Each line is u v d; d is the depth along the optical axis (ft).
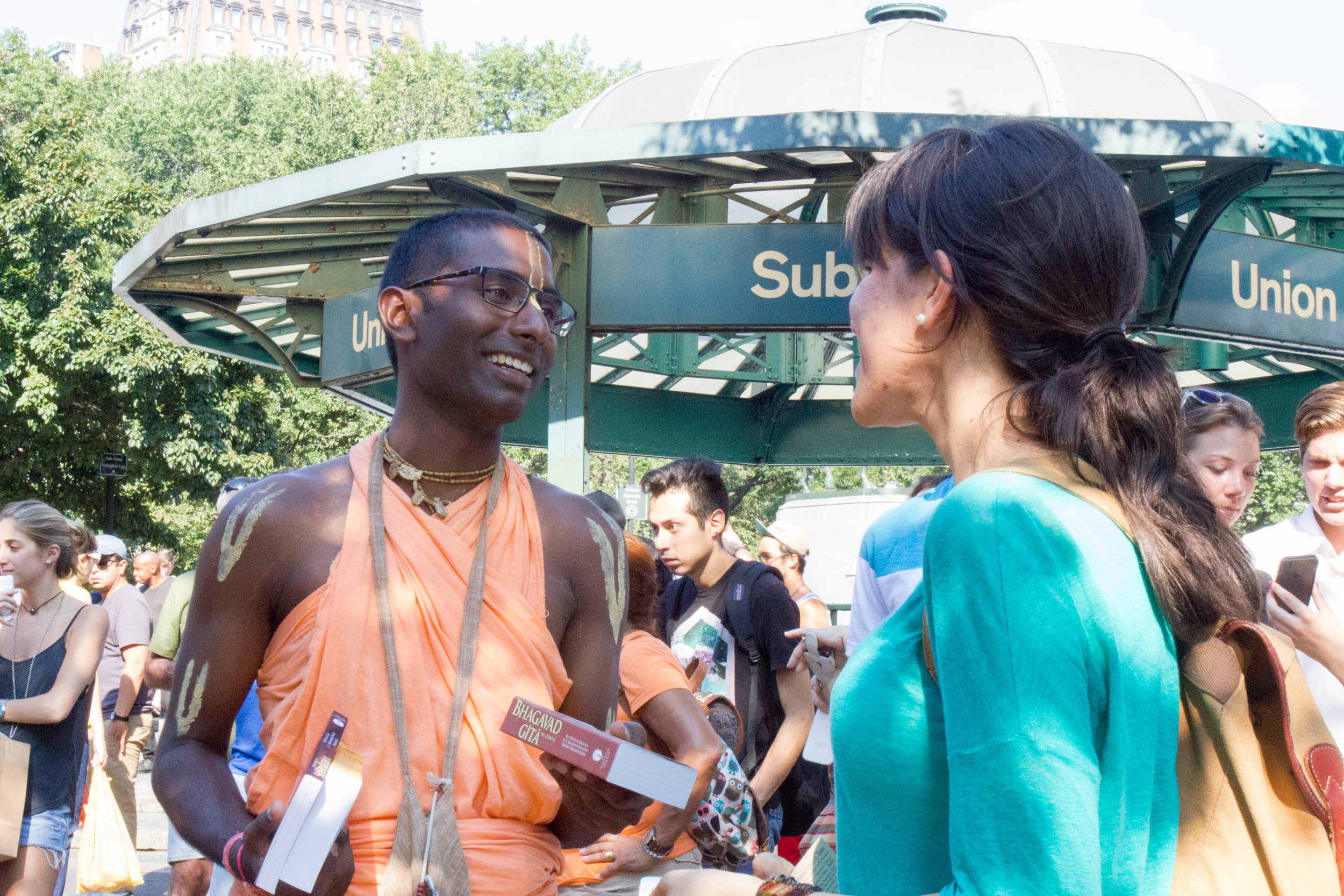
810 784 14.28
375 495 5.58
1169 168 21.16
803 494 46.42
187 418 76.84
